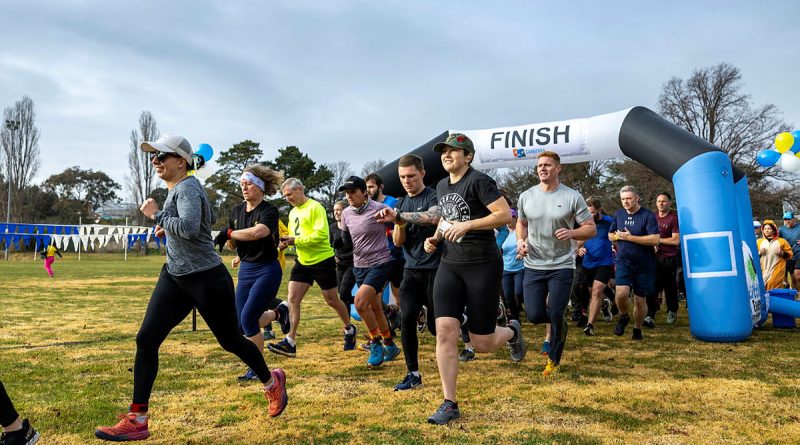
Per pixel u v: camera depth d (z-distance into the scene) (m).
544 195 5.11
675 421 3.49
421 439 3.15
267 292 4.79
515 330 4.82
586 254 7.26
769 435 3.22
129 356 5.68
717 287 6.46
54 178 76.81
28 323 8.20
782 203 29.11
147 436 3.09
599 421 3.49
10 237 36.22
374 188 6.52
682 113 31.31
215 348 6.11
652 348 6.12
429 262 4.39
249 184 4.82
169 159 3.35
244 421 3.52
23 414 3.64
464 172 3.82
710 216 6.58
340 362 5.43
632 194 6.72
